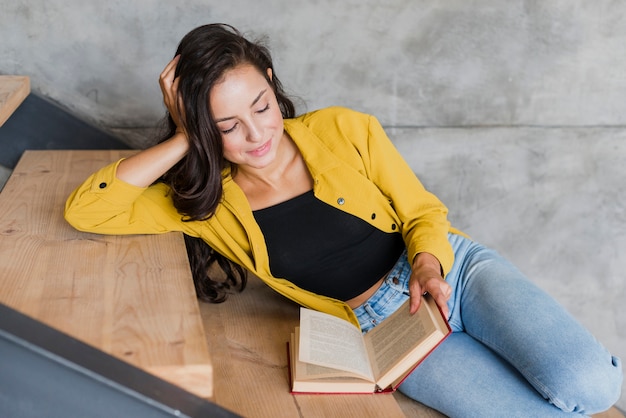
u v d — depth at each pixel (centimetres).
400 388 222
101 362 126
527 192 385
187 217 215
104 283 174
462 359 215
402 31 346
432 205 227
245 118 194
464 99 363
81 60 317
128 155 293
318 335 188
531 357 201
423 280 199
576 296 407
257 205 220
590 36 369
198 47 193
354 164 220
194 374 137
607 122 385
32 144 314
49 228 211
